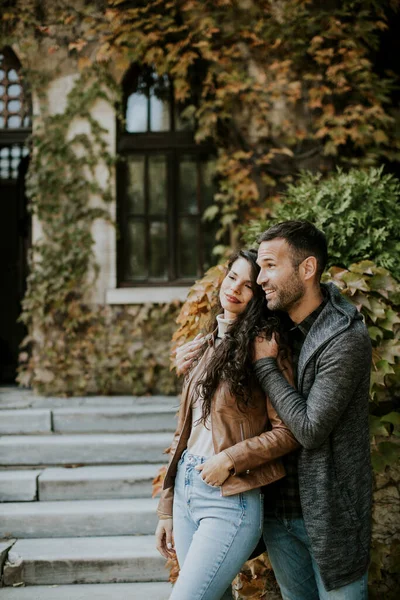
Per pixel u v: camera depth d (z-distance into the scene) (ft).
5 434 14.21
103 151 17.38
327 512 5.68
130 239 18.30
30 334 17.22
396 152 17.24
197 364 6.63
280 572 6.59
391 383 8.55
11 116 18.61
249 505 5.82
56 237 17.20
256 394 6.07
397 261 9.93
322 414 5.49
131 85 18.33
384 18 17.13
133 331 17.11
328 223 10.14
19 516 11.19
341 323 5.83
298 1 17.21
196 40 17.40
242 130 17.43
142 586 9.92
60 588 9.88
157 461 13.28
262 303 6.35
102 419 14.30
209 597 5.55
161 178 18.38
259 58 17.46
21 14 17.34
